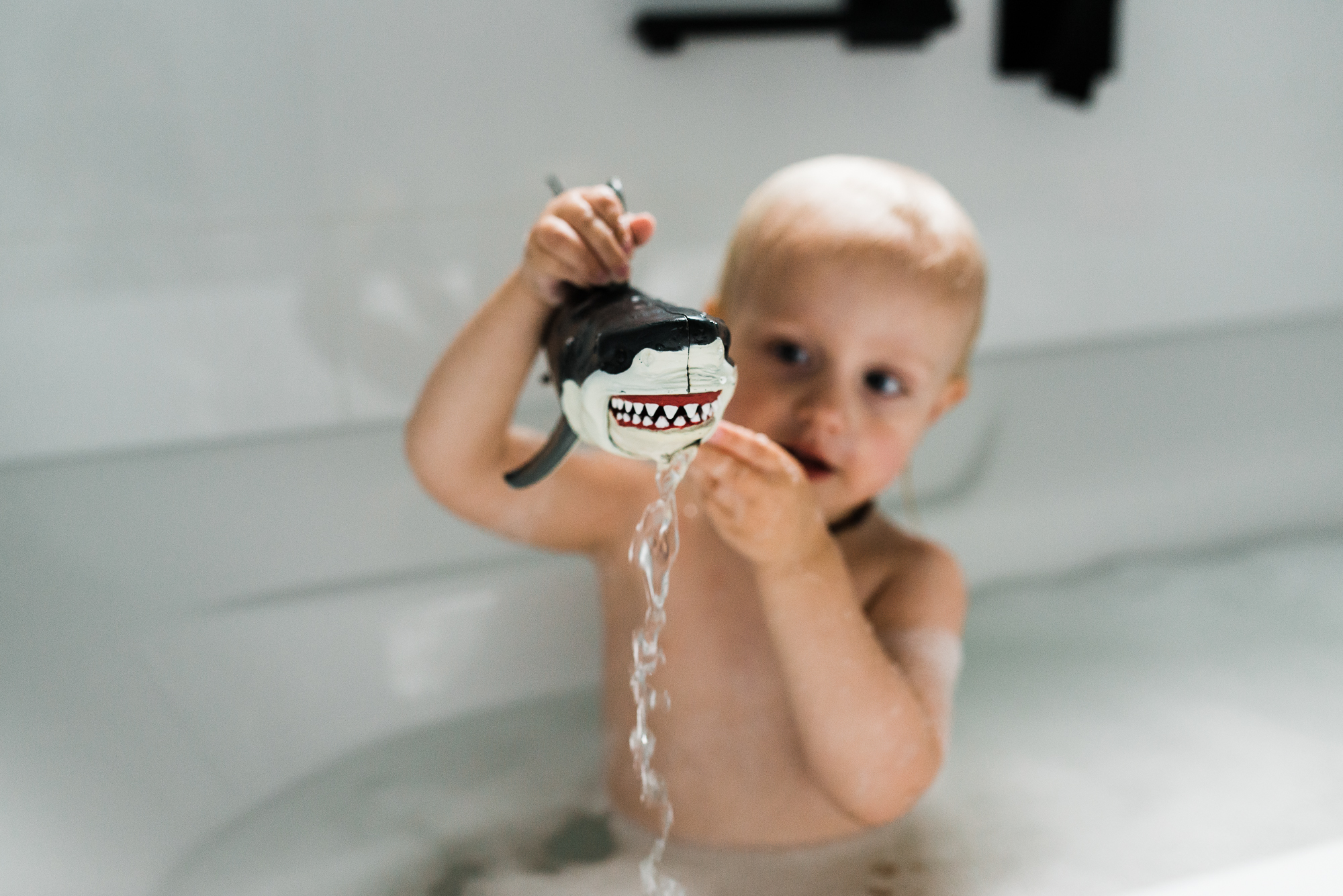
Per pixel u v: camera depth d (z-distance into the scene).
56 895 0.76
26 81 1.05
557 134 1.22
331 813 0.95
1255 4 1.45
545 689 1.10
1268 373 1.42
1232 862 0.88
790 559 0.76
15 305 1.10
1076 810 0.94
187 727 0.95
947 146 1.36
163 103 1.09
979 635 1.20
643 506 0.92
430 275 1.21
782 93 1.28
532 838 0.91
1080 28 1.31
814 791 0.89
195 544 1.03
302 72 1.12
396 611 1.04
